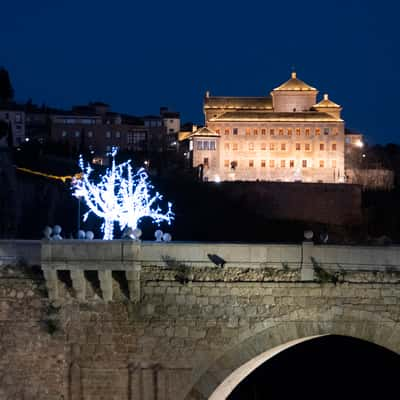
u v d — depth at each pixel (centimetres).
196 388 5322
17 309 5441
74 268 5303
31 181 17762
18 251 5488
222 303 5319
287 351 8375
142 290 5362
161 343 5347
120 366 5366
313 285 5266
